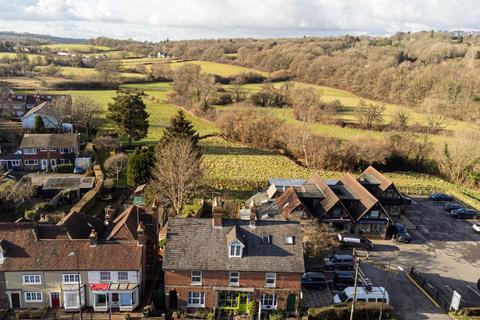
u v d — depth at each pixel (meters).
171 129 81.69
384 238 67.44
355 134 117.75
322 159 103.00
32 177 83.50
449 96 133.38
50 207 71.25
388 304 47.56
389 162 107.12
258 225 48.66
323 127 125.56
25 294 45.66
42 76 186.62
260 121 116.19
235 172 92.38
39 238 47.66
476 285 55.12
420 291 52.81
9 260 44.88
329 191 68.56
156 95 165.88
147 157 77.44
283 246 47.22
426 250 64.38
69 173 90.44
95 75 180.25
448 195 87.50
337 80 177.88
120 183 84.25
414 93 144.38
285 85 161.00
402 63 172.25
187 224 48.12
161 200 68.12
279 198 69.62
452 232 71.56
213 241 46.97
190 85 154.88
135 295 46.28
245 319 46.06
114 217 67.38
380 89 157.00
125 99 101.69
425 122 123.44
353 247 62.94
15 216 68.69
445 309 49.31
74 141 94.38
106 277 46.12
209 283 45.72
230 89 161.62
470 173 100.50
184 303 46.34
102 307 46.03
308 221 60.97
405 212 79.56
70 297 45.41
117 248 46.97
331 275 55.12
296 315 46.62
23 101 132.88
